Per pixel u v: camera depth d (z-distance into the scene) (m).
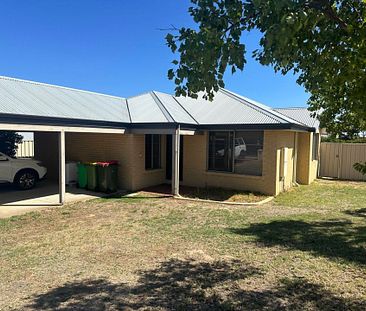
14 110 8.69
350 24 3.04
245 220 8.28
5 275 4.86
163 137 14.20
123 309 3.86
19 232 7.22
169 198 11.27
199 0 2.94
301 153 15.34
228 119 12.54
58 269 5.09
